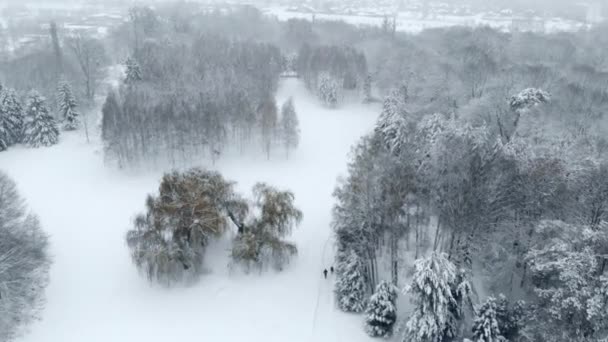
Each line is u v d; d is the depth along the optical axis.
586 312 28.25
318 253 48.28
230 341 37.47
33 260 41.19
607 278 27.94
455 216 36.97
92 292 42.59
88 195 61.25
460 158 37.81
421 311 33.59
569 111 68.75
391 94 76.94
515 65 92.94
